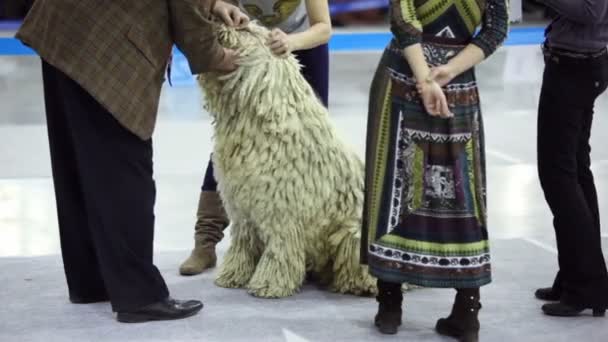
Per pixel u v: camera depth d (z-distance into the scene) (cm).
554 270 619
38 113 1259
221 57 500
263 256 555
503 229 757
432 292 572
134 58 475
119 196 492
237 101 518
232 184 532
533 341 486
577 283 524
